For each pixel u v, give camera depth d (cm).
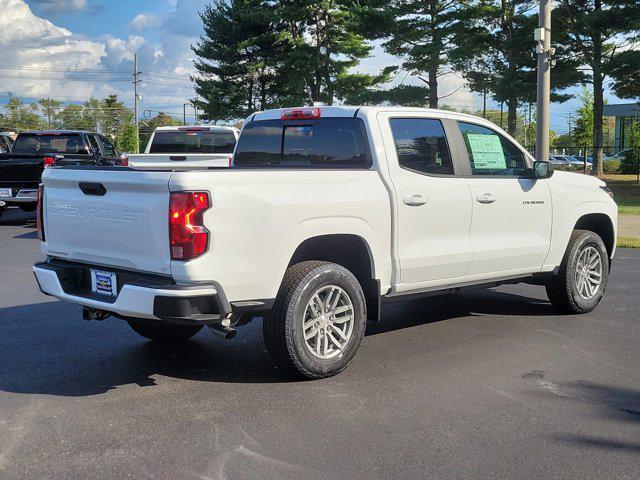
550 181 687
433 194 576
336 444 392
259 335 641
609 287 870
